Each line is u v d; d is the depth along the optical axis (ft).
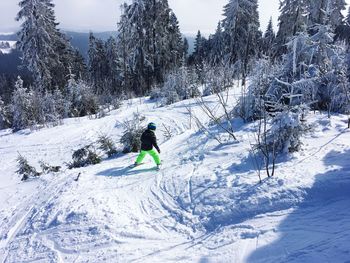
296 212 12.32
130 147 30.60
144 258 11.97
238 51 77.00
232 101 42.86
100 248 13.08
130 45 92.02
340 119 23.44
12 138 48.26
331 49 24.68
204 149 23.38
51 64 86.89
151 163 23.98
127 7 90.02
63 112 66.23
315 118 24.00
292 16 69.92
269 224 11.93
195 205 15.10
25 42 80.94
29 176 28.30
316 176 14.20
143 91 95.35
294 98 20.86
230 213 13.57
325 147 17.76
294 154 17.39
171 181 18.65
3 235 15.70
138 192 18.12
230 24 77.00
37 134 47.39
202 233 13.11
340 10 59.26
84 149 30.14
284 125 16.89
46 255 13.28
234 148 21.49
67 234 14.47
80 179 21.49
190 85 61.87
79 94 67.62
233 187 15.30
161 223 14.39
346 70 26.37
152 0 86.69
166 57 96.53
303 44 23.61
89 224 14.90
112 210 15.99
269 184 14.42
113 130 42.83
